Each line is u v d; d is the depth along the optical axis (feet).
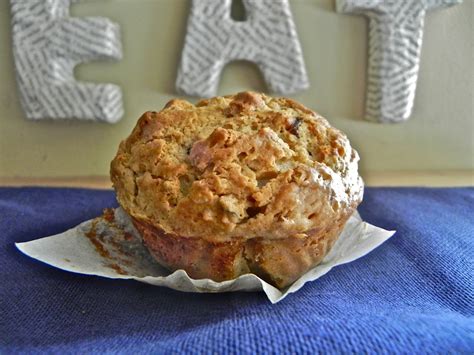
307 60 0.87
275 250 0.42
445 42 0.89
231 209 0.39
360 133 0.91
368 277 0.47
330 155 0.45
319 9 0.85
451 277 0.46
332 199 0.42
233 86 0.87
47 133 0.89
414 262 0.50
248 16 0.82
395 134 0.91
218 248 0.41
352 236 0.53
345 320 0.36
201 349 0.32
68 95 0.83
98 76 0.86
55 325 0.38
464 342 0.32
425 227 0.59
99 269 0.45
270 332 0.34
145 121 0.47
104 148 0.90
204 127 0.46
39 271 0.47
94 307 0.41
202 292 0.43
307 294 0.43
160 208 0.42
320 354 0.31
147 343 0.34
